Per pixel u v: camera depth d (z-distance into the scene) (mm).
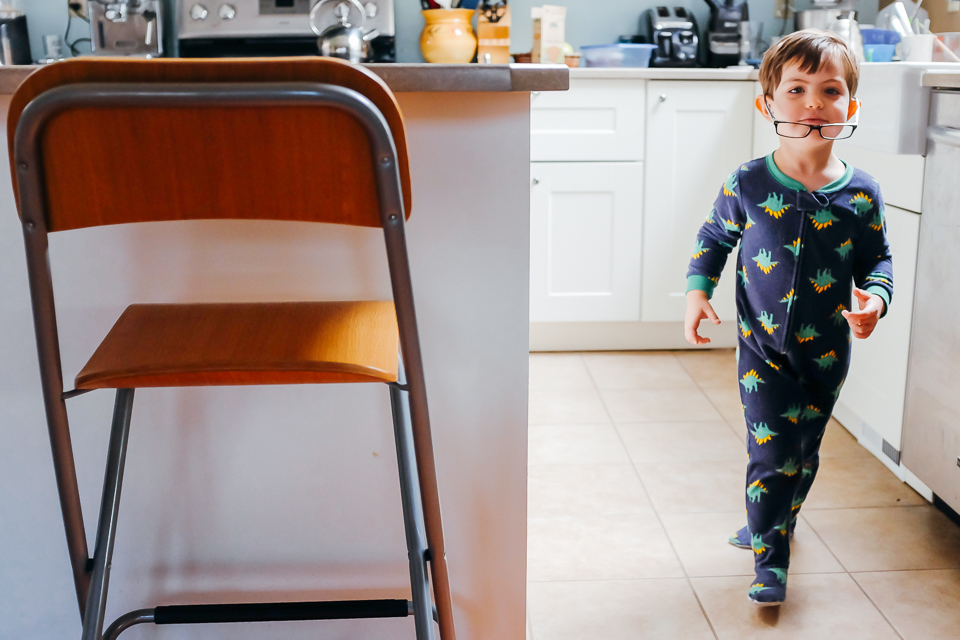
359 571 1216
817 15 2709
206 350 864
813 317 1415
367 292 1113
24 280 1083
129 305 1052
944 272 1662
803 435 1464
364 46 1580
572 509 1860
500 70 966
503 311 1119
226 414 1148
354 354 856
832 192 1378
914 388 1803
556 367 2809
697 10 3000
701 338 1543
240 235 1091
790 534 1645
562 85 979
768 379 1462
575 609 1497
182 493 1176
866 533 1745
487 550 1214
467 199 1076
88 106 689
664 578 1592
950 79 1615
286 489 1180
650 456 2125
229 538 1196
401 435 1014
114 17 2564
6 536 1171
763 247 1424
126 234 1079
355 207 750
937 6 2713
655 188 2775
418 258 1097
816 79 1319
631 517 1822
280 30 2580
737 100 2709
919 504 1858
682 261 2838
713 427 2297
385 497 1188
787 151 1390
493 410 1158
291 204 750
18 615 1203
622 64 2801
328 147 720
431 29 2762
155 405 1141
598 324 2957
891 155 1884
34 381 1118
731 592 1545
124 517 1177
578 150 2736
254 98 681
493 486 1187
